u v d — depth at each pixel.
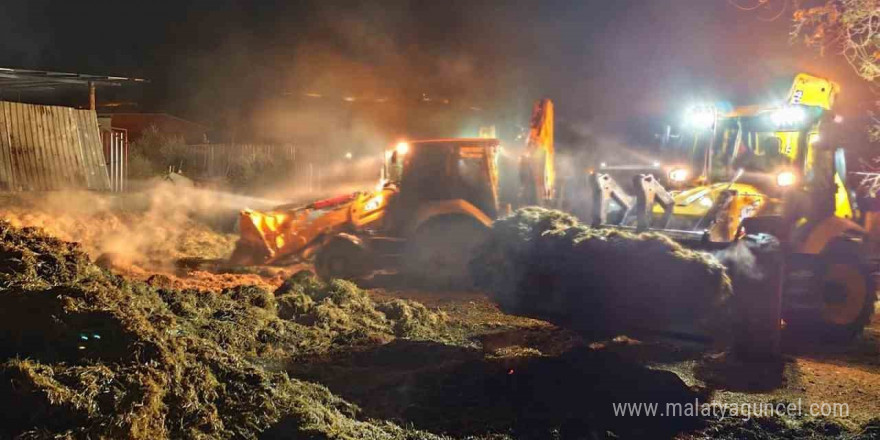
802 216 9.51
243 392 5.30
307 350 7.87
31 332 5.37
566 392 6.47
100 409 4.54
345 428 5.27
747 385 7.21
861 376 7.72
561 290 8.24
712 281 7.15
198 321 7.61
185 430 4.76
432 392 6.42
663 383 6.85
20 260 6.25
